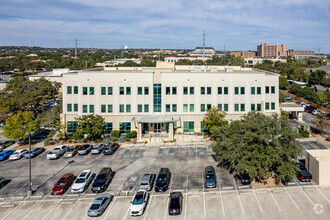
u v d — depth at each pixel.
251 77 57.78
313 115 75.94
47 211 29.47
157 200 31.20
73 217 28.19
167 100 57.16
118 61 199.88
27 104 72.50
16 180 37.47
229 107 57.84
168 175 35.88
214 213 28.31
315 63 158.25
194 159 44.00
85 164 42.72
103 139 54.44
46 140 53.78
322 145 49.72
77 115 57.09
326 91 97.31
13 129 50.22
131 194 32.81
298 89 98.31
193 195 32.09
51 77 114.75
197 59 195.12
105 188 34.00
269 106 59.06
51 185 35.75
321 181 34.25
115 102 56.69
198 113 57.53
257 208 29.09
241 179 34.72
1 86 108.50
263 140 33.28
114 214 28.53
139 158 44.94
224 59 176.62
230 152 34.50
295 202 30.19
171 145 51.62
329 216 27.45
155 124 57.56
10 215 28.84
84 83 56.19
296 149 32.81
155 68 61.62
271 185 34.31
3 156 45.41
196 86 57.12
